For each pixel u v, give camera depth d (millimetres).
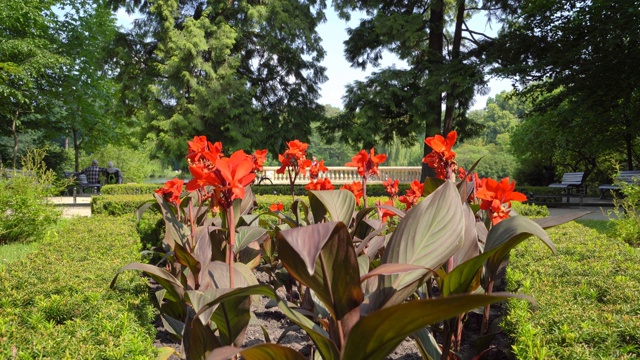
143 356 1953
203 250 2727
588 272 3107
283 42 21844
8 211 8094
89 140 28391
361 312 1507
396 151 55125
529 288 2756
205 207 4035
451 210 1598
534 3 16969
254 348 1308
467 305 1073
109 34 25328
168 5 19281
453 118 20375
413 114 18328
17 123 22781
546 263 3426
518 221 1759
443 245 1532
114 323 2246
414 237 1562
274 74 22906
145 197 8664
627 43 14977
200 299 1834
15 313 2330
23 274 3027
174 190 3502
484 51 18547
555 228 5355
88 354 1860
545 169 28156
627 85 15367
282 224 3508
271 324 3574
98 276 3039
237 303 1967
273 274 4074
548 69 16656
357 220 2855
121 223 6027
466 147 56688
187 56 19406
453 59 17938
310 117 22750
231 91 20109
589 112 18109
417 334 2133
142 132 20672
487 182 2219
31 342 1932
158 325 3492
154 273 2357
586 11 15797
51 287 2695
